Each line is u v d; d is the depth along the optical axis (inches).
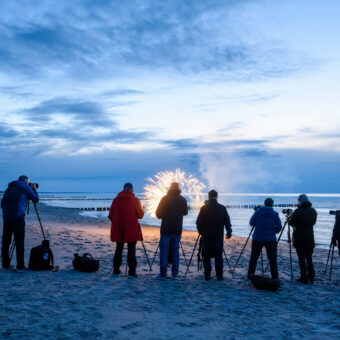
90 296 186.2
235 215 1745.8
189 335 137.1
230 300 195.3
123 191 262.1
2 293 182.7
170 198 258.1
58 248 381.1
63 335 130.3
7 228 252.5
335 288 240.7
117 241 254.5
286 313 173.3
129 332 136.9
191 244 497.4
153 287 219.1
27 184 259.6
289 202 4842.5
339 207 2694.4
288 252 454.3
